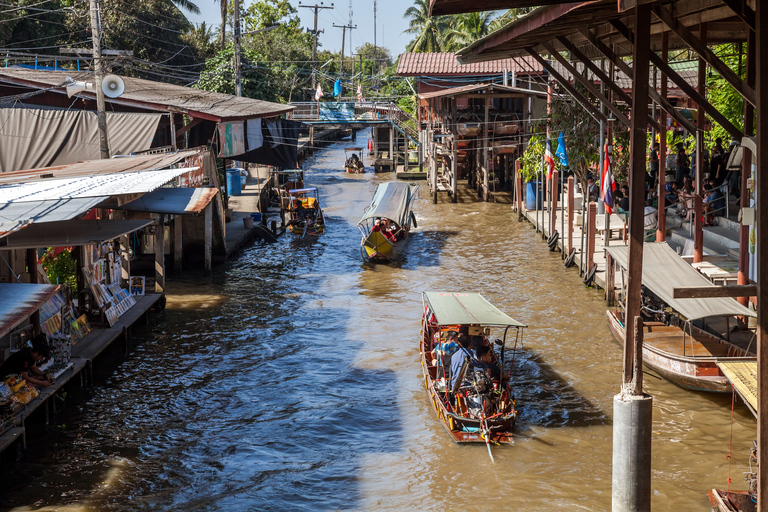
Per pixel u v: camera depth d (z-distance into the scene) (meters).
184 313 21.73
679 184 26.16
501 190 47.31
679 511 10.65
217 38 64.81
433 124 49.69
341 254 30.22
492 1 8.92
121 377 16.52
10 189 14.88
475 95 40.12
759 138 6.35
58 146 25.91
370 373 16.70
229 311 21.97
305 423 14.07
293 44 80.62
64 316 16.11
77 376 15.65
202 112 27.75
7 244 13.07
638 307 8.37
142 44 51.81
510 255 28.98
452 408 13.76
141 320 20.41
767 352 6.54
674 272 15.97
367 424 14.02
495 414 13.21
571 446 12.88
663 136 18.89
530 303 22.00
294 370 16.98
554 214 29.19
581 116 25.62
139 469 12.24
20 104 27.58
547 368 16.67
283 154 37.12
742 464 11.98
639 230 8.33
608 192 21.05
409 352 18.09
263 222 34.56
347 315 21.42
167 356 17.95
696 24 17.06
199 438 13.48
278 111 34.53
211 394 15.58
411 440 13.27
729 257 19.52
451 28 74.50
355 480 11.85
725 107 25.28
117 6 50.16
